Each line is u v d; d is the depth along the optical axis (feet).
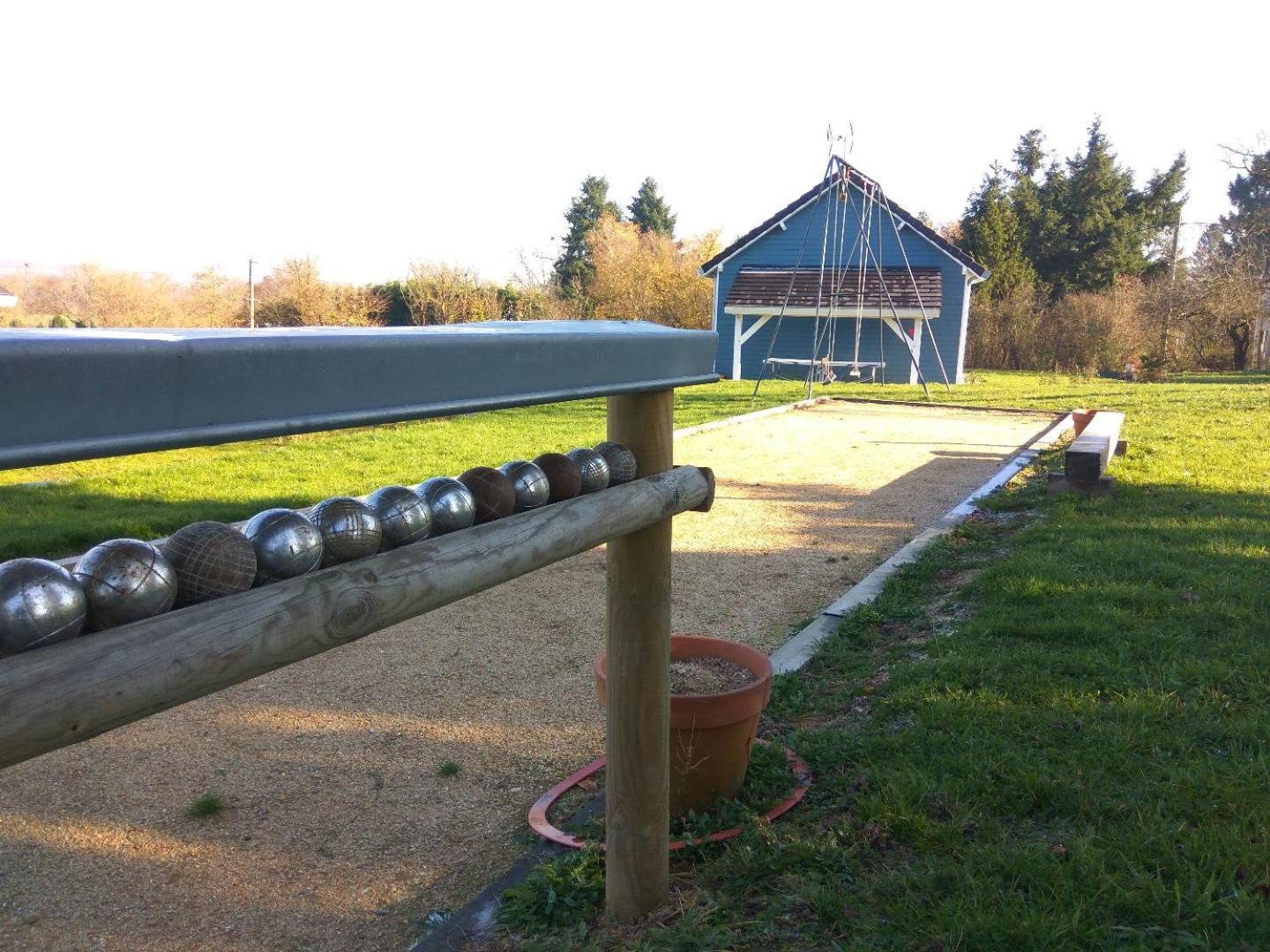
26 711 3.87
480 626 17.37
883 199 67.82
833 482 31.50
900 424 47.67
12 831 10.57
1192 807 9.26
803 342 81.97
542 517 6.72
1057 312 104.22
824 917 8.14
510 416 48.19
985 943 7.54
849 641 15.51
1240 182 184.96
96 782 11.66
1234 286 94.02
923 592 18.07
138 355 3.75
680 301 117.19
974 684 12.76
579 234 187.01
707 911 8.31
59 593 4.06
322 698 14.15
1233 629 14.16
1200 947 7.30
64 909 9.22
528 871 9.55
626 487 7.70
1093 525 21.90
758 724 11.14
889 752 11.03
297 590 5.00
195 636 4.48
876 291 74.84
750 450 38.22
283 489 28.14
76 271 97.35
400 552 5.70
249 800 11.25
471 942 8.54
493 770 11.93
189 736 12.91
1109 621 14.78
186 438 3.96
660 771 8.44
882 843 9.25
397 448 36.99
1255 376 88.02
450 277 88.53
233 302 92.99
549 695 14.25
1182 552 18.80
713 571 20.88
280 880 9.70
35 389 3.43
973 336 106.52
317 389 4.52
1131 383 75.56
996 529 23.03
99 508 25.25
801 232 81.46
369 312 86.94
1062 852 8.75
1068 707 11.77
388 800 11.23
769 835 9.37
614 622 8.23
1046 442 39.27
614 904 8.57
